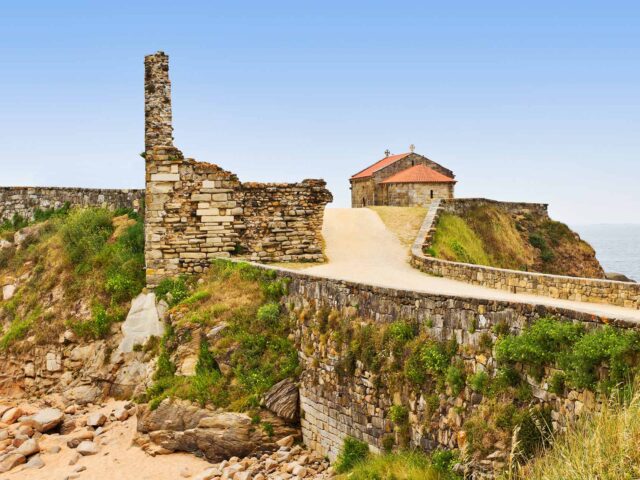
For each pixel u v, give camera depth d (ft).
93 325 83.82
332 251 106.52
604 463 27.63
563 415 33.45
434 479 38.42
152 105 94.79
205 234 85.56
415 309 45.75
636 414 28.04
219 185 86.12
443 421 40.88
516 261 146.51
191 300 74.43
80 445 64.03
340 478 45.78
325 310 57.11
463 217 144.97
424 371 43.24
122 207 116.26
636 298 60.54
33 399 83.41
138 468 58.03
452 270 87.66
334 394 53.16
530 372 35.73
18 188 137.18
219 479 52.39
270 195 91.09
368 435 48.65
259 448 56.70
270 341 63.36
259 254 90.07
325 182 93.76
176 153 84.74
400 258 105.09
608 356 31.37
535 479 30.81
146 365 77.10
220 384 61.77
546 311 35.73
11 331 89.61
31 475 59.21
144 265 89.25
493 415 36.60
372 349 48.80
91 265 94.32
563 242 172.45
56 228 112.16
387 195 203.10
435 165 217.15
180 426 60.75
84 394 79.97
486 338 38.93
